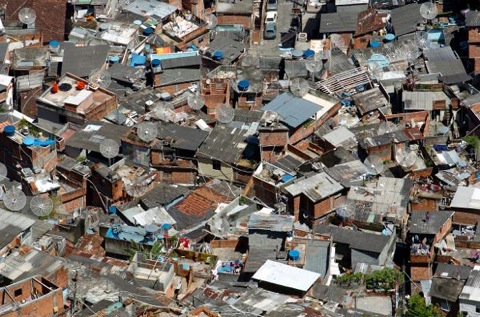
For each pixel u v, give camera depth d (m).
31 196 177.88
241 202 176.88
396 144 188.88
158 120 196.62
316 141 193.88
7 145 186.00
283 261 157.00
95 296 144.25
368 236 166.00
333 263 160.00
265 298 144.00
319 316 139.88
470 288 152.88
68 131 196.12
